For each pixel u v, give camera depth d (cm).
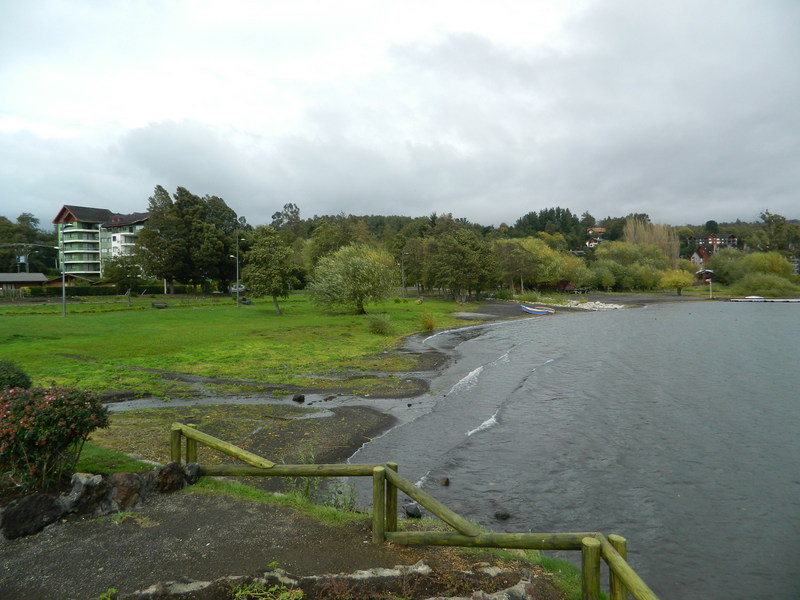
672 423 1859
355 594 588
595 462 1462
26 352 3014
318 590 591
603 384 2584
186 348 3450
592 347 4084
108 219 13400
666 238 16350
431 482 1302
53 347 3209
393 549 687
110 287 8962
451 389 2439
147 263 8581
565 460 1474
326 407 2008
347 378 2650
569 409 2059
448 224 14712
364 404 2089
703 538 1052
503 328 5731
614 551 521
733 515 1150
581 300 10181
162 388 2236
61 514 717
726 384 2597
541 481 1323
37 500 705
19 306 6228
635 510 1167
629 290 13550
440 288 10569
